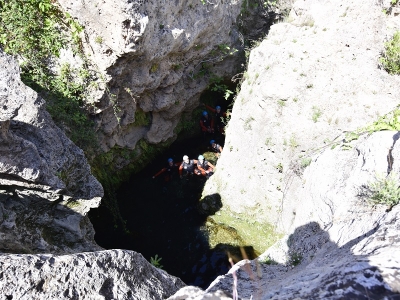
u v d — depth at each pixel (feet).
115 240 34.35
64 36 25.71
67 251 20.99
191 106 41.29
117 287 11.43
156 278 13.84
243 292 8.82
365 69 24.72
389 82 24.07
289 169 26.18
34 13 24.30
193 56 34.14
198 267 32.22
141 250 34.06
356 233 11.90
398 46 23.77
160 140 39.14
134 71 28.96
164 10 26.63
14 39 24.45
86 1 23.77
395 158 15.35
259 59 30.58
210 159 42.29
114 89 28.99
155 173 40.24
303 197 20.59
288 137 27.04
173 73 33.22
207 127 43.60
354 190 15.15
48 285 10.34
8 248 16.62
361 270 6.63
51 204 20.35
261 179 29.81
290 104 26.86
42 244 19.47
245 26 39.96
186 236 34.27
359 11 26.04
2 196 18.31
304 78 26.50
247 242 31.76
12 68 18.53
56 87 26.37
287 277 10.82
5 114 17.89
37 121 18.79
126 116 32.73
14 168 17.08
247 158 30.83
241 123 31.65
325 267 8.92
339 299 6.08
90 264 11.35
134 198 37.83
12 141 16.55
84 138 28.35
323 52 26.50
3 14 23.73
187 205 37.14
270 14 40.68
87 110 28.12
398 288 6.00
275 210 29.66
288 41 28.60
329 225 14.96
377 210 12.99
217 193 34.09
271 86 27.43
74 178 21.93
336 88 25.43
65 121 26.71
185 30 29.66
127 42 24.85
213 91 43.68
